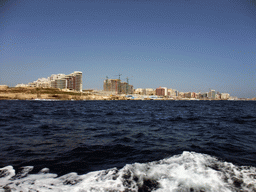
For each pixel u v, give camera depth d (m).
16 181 4.58
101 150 7.64
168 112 31.47
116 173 5.04
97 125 14.99
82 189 4.12
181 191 4.00
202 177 4.68
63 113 26.45
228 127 14.28
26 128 13.12
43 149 7.78
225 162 5.91
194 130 12.88
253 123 16.75
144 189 4.12
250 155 6.96
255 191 4.02
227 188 4.13
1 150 7.53
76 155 6.95
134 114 26.38
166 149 7.77
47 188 4.17
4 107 39.78
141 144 8.73
